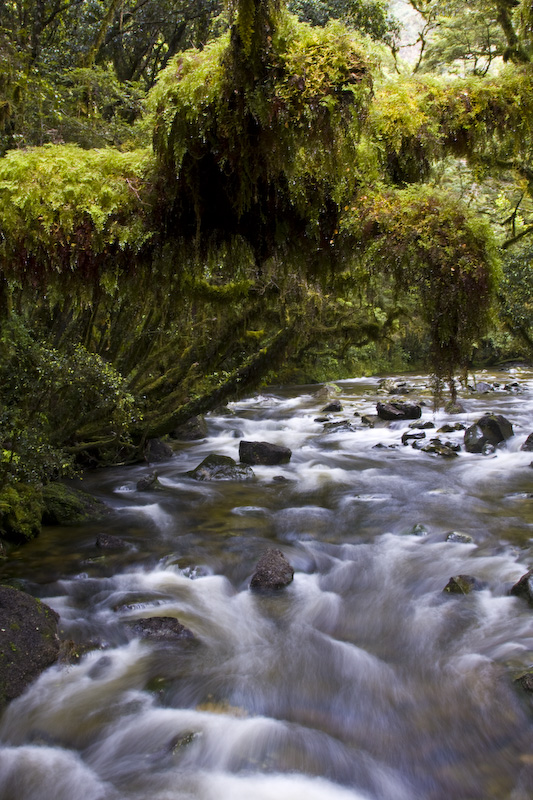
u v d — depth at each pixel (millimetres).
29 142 6523
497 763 2922
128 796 2764
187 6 11070
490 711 3258
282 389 19734
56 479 7723
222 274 3744
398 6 13859
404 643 4086
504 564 5129
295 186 2650
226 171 2600
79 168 2629
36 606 3930
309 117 2287
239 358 9992
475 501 7188
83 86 8164
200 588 4941
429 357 2928
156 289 3055
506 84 2938
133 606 4539
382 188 2781
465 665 3701
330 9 9188
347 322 9773
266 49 2250
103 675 3693
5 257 2625
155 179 2662
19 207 2557
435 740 3117
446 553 5523
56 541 5961
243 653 3977
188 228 2807
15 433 5570
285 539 6043
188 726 3230
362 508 7031
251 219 2867
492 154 3125
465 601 4543
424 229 2662
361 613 4539
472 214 2738
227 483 8328
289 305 7871
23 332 5602
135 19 11258
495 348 23438
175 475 8805
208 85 2340
